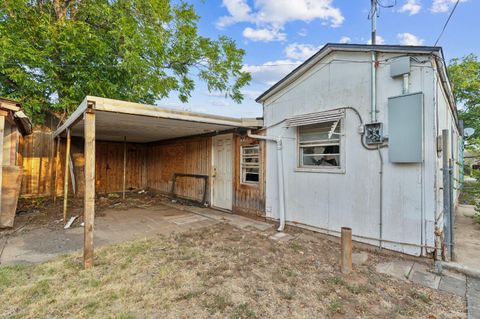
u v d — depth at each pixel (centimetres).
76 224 546
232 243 429
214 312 233
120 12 791
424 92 353
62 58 746
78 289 268
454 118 769
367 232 407
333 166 462
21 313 225
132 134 841
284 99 540
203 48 1112
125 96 893
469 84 1486
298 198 512
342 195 440
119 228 527
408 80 365
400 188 373
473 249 391
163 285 280
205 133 790
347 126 432
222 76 1187
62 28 723
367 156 407
